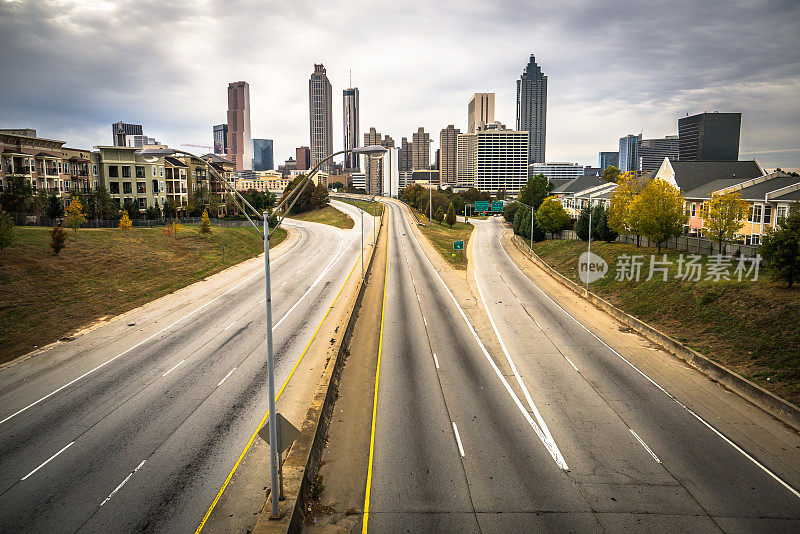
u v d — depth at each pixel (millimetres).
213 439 18156
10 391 22719
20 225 60656
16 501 14562
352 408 20938
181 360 26844
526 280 51969
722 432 18844
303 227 101062
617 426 19312
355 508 14312
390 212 126250
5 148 67625
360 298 41188
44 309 34875
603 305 39188
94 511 14086
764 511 14031
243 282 49281
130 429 18969
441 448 17594
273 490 13195
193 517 13828
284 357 27250
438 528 13367
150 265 50938
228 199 110125
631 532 13172
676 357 27625
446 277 53531
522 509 14180
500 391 22703
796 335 24906
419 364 26266
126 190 87750
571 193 106125
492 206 112875
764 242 30875
